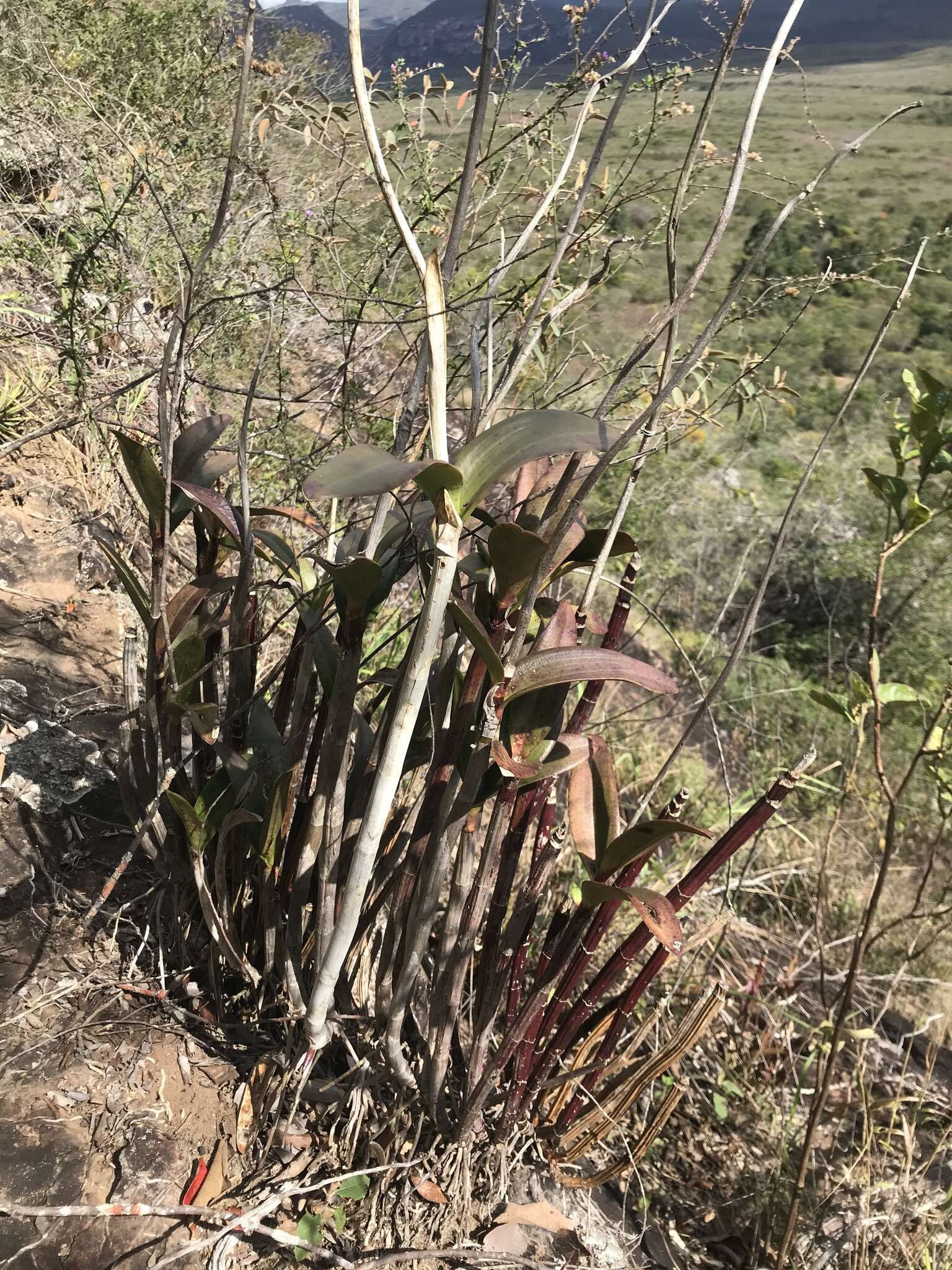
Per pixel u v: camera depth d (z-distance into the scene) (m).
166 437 1.15
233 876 1.44
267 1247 1.30
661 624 1.66
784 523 1.29
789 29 0.83
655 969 1.33
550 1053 1.39
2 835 1.70
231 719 1.37
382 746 1.26
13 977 1.49
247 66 0.96
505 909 1.31
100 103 3.29
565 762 1.10
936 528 5.41
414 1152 1.43
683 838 2.80
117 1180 1.29
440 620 0.96
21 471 2.61
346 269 2.38
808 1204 1.86
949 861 3.52
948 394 1.50
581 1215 1.57
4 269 2.83
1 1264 1.16
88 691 2.13
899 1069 2.45
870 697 1.70
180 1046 1.47
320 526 1.42
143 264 2.55
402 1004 1.26
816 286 1.60
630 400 1.80
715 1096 1.96
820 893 2.04
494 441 0.89
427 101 1.83
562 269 1.74
